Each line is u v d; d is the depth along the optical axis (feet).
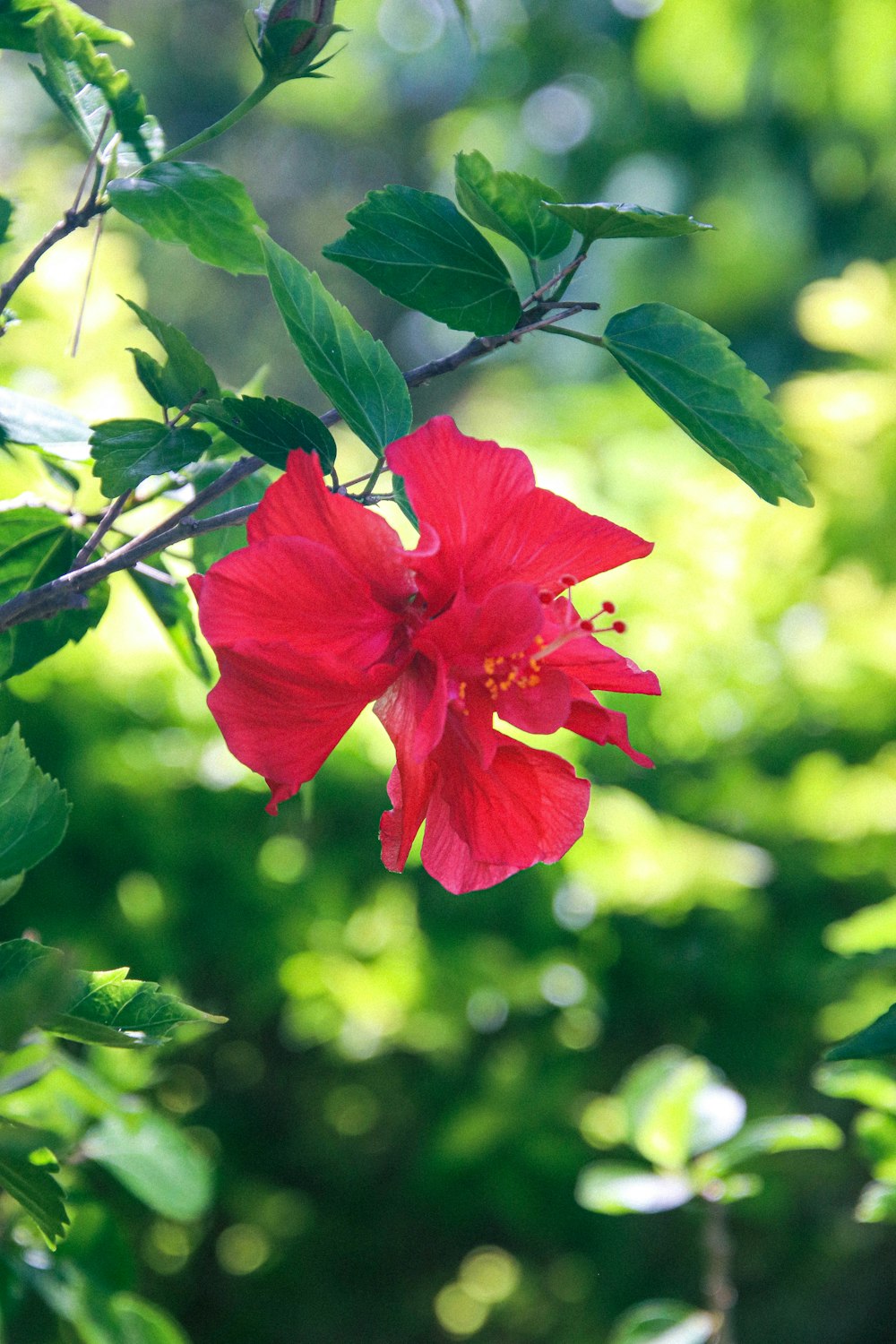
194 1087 5.78
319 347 3.55
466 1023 5.64
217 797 5.16
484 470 3.42
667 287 15.64
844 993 5.28
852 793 5.59
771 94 14.58
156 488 3.95
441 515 3.42
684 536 6.13
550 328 3.63
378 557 3.42
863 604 6.88
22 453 4.14
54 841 3.54
